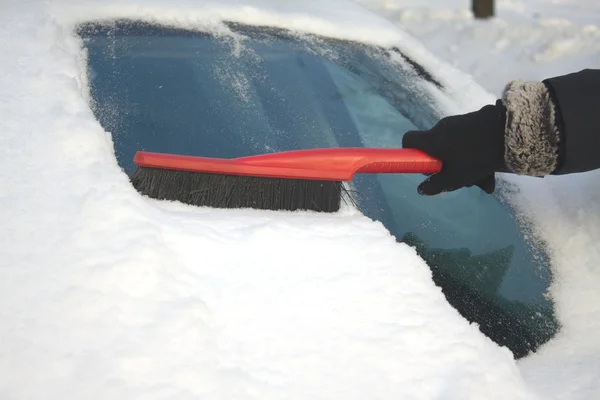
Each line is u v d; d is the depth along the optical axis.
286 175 1.39
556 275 1.46
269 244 1.20
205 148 1.51
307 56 1.82
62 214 1.16
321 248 1.22
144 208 1.21
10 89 1.43
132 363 0.94
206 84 1.65
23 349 0.94
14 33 1.60
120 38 1.70
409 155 1.42
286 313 1.07
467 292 1.36
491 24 4.11
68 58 1.56
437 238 1.47
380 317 1.09
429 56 1.98
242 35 1.82
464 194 1.59
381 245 1.25
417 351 1.05
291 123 1.63
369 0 4.64
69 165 1.27
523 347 1.29
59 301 1.00
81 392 0.90
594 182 1.71
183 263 1.12
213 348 0.99
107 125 1.49
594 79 1.33
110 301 1.02
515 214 1.58
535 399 1.03
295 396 0.95
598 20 4.30
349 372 1.00
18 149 1.28
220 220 1.26
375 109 1.73
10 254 1.07
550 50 3.67
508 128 1.32
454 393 0.99
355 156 1.41
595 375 1.19
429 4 4.64
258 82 1.70
